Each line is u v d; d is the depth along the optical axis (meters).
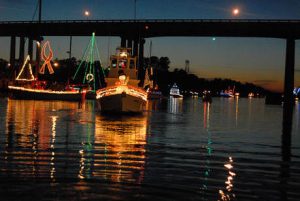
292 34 122.12
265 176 16.81
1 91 113.38
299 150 24.72
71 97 88.75
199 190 14.37
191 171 17.36
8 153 20.39
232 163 19.59
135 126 36.50
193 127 37.97
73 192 13.59
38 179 15.02
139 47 131.62
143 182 15.09
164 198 13.34
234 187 14.91
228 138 30.11
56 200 12.77
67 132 30.50
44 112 51.25
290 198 13.77
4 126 33.75
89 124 37.09
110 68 52.62
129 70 52.38
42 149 21.95
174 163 19.06
